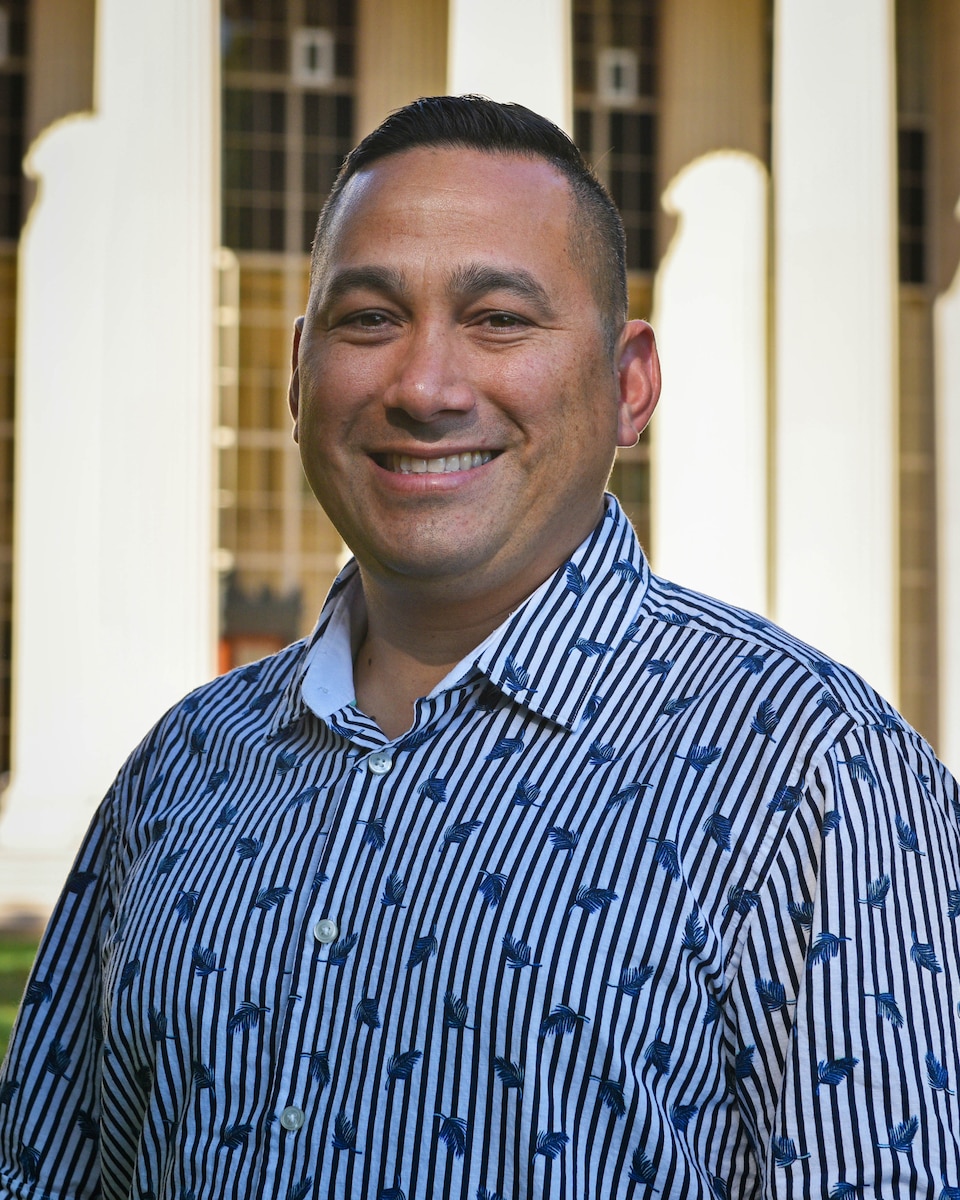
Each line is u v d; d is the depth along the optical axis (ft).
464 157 7.89
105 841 9.19
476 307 7.76
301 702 8.22
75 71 75.87
